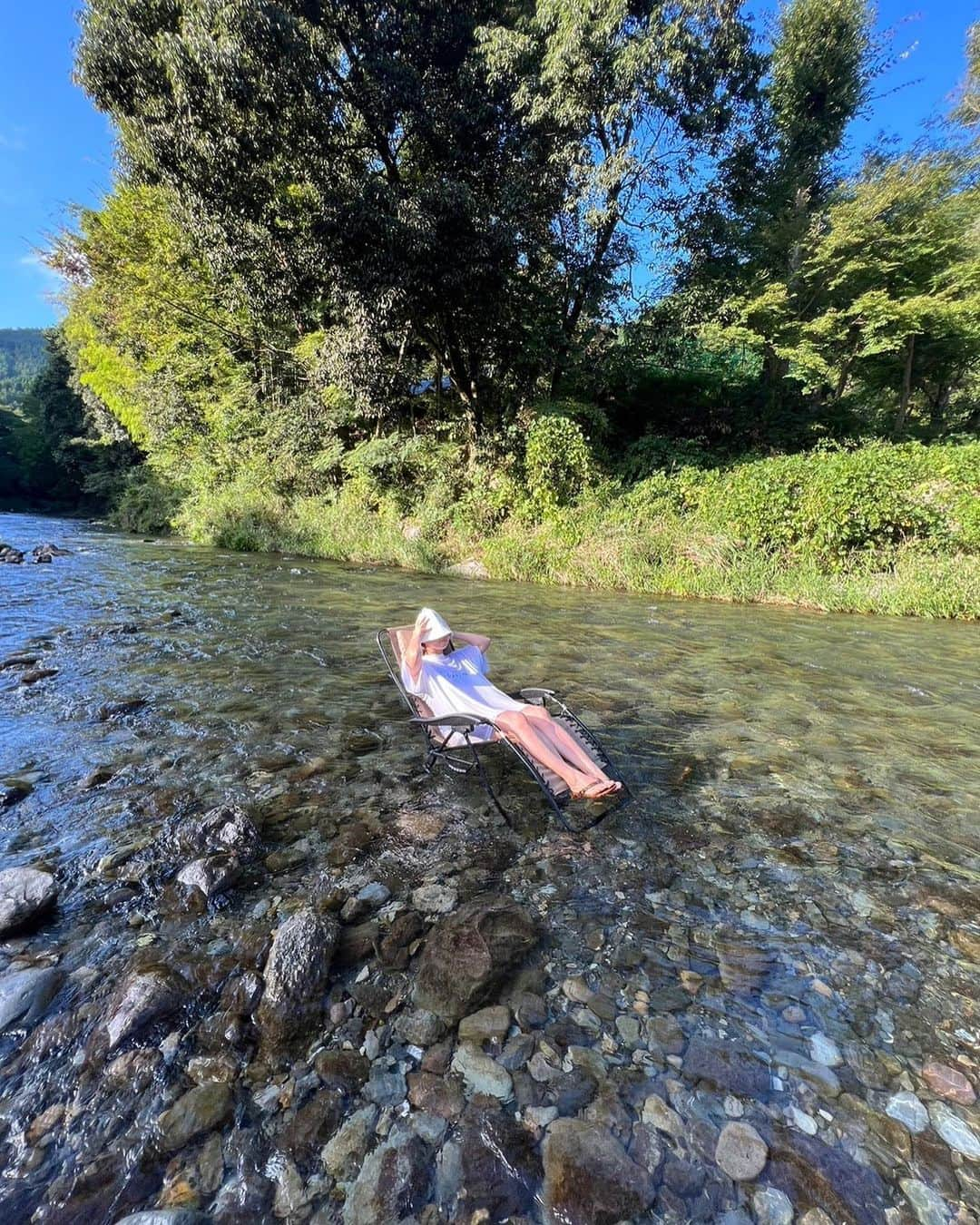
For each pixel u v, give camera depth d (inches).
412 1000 79.2
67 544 622.5
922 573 364.5
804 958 88.9
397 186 489.4
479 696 146.9
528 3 480.1
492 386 655.8
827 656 257.1
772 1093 67.8
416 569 526.6
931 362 673.6
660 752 158.7
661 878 106.9
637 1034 75.0
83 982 80.7
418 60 467.8
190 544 685.9
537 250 519.5
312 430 710.5
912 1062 72.4
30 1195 55.7
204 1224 53.7
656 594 416.2
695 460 533.6
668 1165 59.7
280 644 251.9
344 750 153.5
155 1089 66.4
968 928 96.0
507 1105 65.5
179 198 485.7
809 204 607.2
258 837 113.3
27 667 210.5
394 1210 55.4
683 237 566.6
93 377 1047.0
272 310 575.8
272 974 79.1
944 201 538.3
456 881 104.4
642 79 427.2
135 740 156.3
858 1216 55.9
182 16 400.2
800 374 562.9
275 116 425.7
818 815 129.6
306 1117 63.6
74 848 109.8
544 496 522.3
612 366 598.9
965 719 187.6
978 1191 58.4
